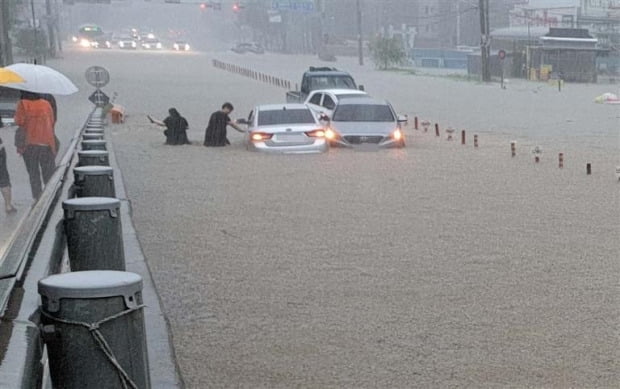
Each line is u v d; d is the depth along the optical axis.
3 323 4.42
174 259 12.87
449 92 64.75
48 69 15.70
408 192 19.69
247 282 11.48
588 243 14.05
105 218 7.30
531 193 19.56
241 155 27.14
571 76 85.25
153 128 36.53
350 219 16.25
